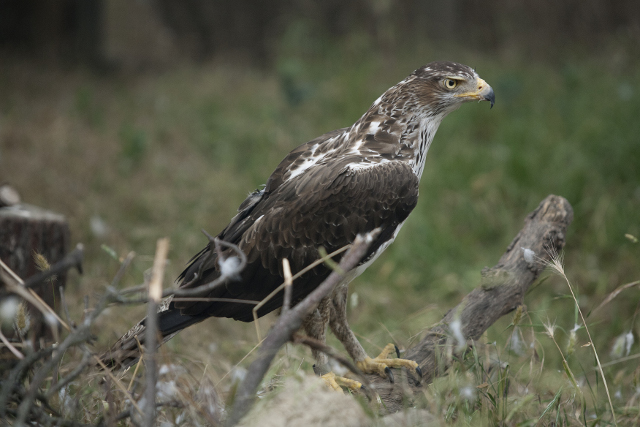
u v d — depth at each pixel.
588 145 13.48
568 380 5.91
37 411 4.64
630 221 11.03
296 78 18.27
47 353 4.64
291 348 6.40
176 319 6.07
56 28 25.50
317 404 4.62
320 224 6.24
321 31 23.97
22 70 21.59
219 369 7.12
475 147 14.56
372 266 10.97
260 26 26.33
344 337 6.66
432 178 13.08
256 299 6.29
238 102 19.22
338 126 16.50
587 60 21.20
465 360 5.95
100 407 5.37
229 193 13.09
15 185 12.21
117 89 20.78
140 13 24.19
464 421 5.08
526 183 12.55
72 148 14.77
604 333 8.73
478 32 24.92
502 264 6.47
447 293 10.29
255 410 4.64
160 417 5.37
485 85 6.84
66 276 8.17
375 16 23.78
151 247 10.80
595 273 10.19
